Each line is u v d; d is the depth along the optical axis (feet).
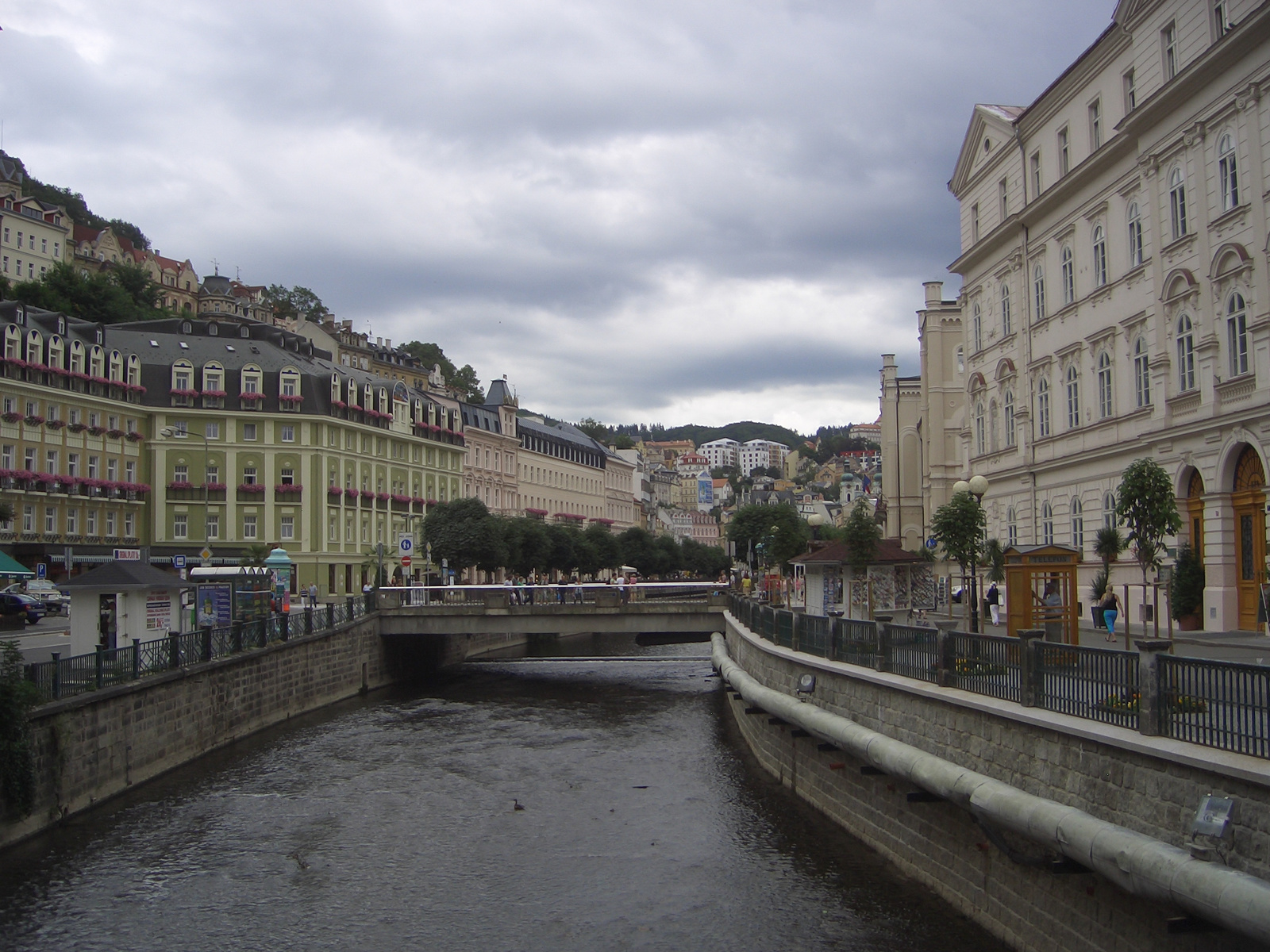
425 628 171.53
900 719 65.26
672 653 236.43
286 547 259.60
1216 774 36.70
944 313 207.00
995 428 159.74
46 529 223.92
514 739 117.50
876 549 128.26
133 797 88.58
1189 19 104.58
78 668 82.28
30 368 221.25
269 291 561.02
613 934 57.21
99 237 462.19
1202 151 101.45
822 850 70.18
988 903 53.16
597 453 517.96
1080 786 45.39
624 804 86.12
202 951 55.88
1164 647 41.88
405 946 56.24
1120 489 81.66
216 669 109.81
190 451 256.32
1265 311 91.81
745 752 108.78
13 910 61.72
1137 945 40.60
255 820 81.56
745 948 54.39
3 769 70.49
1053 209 138.31
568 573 353.72
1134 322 116.26
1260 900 32.07
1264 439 92.17
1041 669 50.01
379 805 86.17
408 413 314.76
